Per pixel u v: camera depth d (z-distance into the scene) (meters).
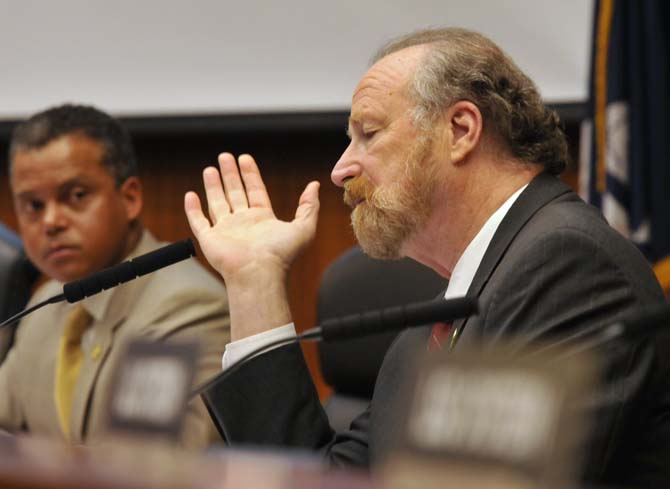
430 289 6.08
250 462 2.67
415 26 9.98
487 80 4.78
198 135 11.18
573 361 2.39
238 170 5.76
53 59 11.09
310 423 4.76
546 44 9.56
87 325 6.34
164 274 6.29
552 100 9.52
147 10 10.89
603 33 8.48
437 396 2.34
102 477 2.24
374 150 4.85
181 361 2.82
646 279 4.25
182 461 2.59
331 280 6.36
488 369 2.31
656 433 4.08
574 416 2.24
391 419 4.66
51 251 6.49
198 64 10.75
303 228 5.04
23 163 6.49
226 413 4.74
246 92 10.60
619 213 8.27
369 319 3.46
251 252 4.94
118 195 6.60
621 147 8.33
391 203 4.80
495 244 4.56
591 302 4.13
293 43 10.48
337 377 6.38
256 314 4.84
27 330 6.77
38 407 6.53
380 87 4.87
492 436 2.26
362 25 10.23
